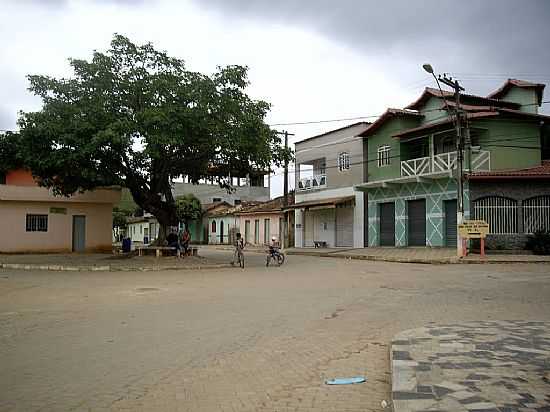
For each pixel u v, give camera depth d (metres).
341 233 36.91
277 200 48.81
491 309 10.79
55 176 23.75
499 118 28.41
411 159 31.80
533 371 5.68
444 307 11.14
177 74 22.59
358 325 9.30
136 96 21.75
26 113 20.81
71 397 5.45
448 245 28.59
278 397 5.43
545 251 25.11
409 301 12.16
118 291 14.52
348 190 36.25
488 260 22.86
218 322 9.67
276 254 24.30
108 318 10.16
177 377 6.14
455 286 14.91
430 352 6.59
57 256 29.28
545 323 8.72
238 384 5.88
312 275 18.97
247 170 25.53
